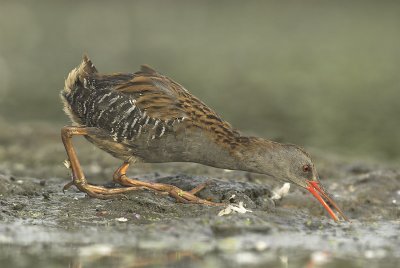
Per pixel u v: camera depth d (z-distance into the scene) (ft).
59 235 34.37
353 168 53.52
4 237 33.96
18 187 40.88
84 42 127.34
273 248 33.37
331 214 39.34
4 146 61.05
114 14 160.76
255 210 38.58
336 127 76.48
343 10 170.30
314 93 95.66
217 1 178.70
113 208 37.83
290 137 71.77
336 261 31.81
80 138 63.52
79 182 38.99
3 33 132.87
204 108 38.58
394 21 155.94
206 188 40.11
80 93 38.96
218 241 34.01
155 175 43.52
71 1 173.06
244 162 39.45
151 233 34.76
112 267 30.25
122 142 38.11
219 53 123.34
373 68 112.47
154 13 163.84
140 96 37.55
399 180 45.55
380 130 75.41
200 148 38.42
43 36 131.85
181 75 104.37
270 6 174.50
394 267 31.14
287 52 125.18
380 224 39.14
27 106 83.46
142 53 119.65
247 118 80.38
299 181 39.70
